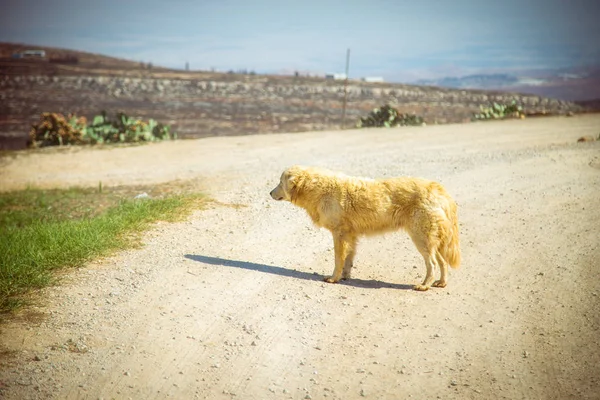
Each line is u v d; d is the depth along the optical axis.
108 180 6.41
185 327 2.28
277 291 2.68
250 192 4.88
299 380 1.93
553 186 4.84
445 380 1.94
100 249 3.11
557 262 3.05
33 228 3.61
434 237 2.64
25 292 2.53
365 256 3.28
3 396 1.76
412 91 70.56
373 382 1.93
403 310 2.50
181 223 3.81
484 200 4.45
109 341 2.14
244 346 2.15
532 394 1.85
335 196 2.76
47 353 2.02
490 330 2.31
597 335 2.23
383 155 7.20
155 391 1.85
